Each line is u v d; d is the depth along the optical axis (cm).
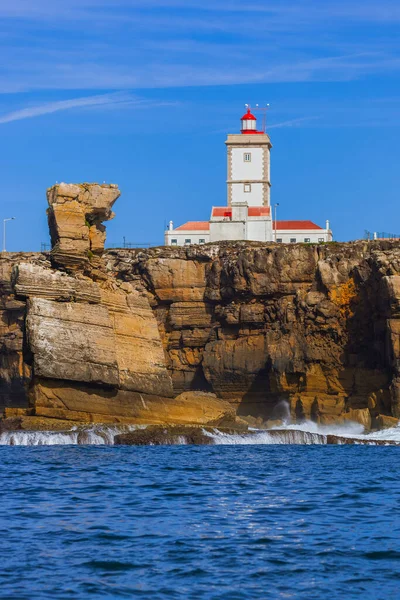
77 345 11762
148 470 8319
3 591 4372
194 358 18512
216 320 18438
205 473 8144
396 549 5144
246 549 5138
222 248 18662
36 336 11519
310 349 17338
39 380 11562
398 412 15888
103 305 12250
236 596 4353
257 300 18088
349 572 4725
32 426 11219
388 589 4472
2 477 7794
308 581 4581
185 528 5656
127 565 4803
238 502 6588
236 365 17825
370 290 17288
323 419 16688
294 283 17888
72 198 12362
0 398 18838
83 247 12300
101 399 11938
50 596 4312
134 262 18850
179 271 18588
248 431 12056
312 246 18025
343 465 8975
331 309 17525
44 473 8056
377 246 18038
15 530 5553
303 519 5969
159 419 12312
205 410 12619
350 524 5816
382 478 7956
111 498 6719
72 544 5206
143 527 5669
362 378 17025
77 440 10919
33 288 11712
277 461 9262
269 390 17775
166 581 4550
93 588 4428
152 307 18762
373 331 17262
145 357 12588
